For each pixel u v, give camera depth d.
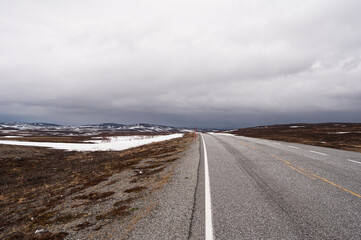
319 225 3.42
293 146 15.62
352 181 5.91
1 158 18.34
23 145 29.28
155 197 5.27
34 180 12.58
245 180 6.23
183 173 7.66
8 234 4.55
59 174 13.70
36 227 4.61
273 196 4.81
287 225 3.45
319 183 5.75
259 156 10.70
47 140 45.81
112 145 31.34
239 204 4.41
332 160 9.27
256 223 3.55
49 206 6.30
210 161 9.85
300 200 4.53
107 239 3.46
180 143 22.64
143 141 37.19
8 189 10.88
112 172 10.67
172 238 3.22
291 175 6.66
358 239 2.99
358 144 18.34
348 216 3.72
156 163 11.12
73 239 3.69
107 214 4.61
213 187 5.68
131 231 3.60
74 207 5.65
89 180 9.79
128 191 6.22
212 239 3.11
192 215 3.98
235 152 12.60
